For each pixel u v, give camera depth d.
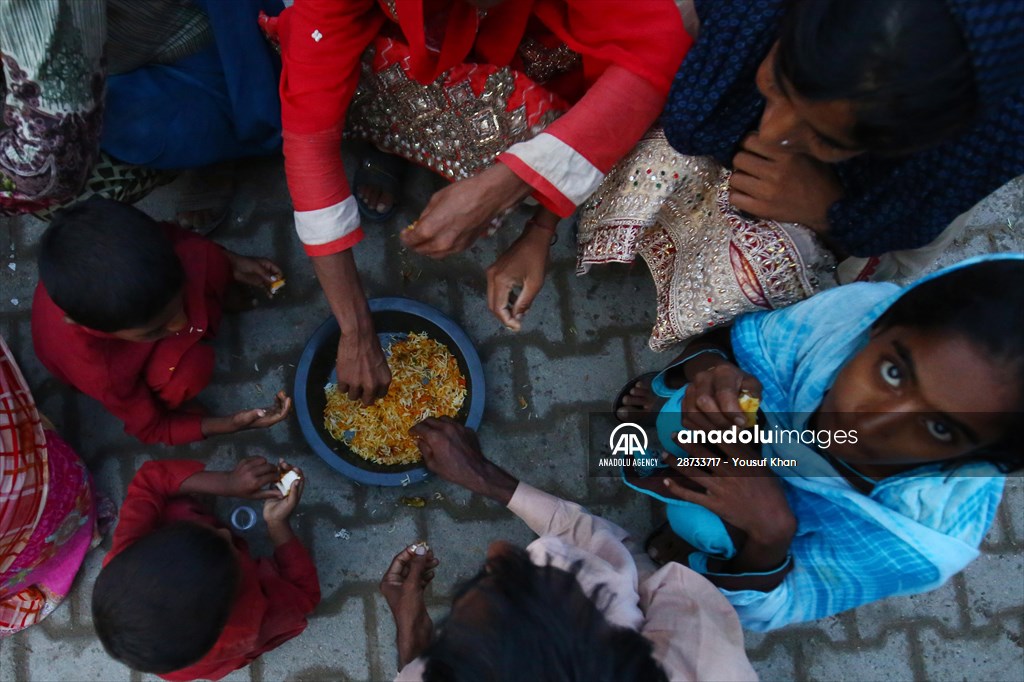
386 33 1.92
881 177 1.53
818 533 1.67
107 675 2.40
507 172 1.62
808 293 1.79
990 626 2.41
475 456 2.07
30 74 1.56
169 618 1.77
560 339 2.57
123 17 1.92
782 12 1.41
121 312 1.82
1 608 2.31
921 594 2.42
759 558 1.70
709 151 1.71
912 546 1.50
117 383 2.07
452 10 1.64
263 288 2.57
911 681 2.39
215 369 2.55
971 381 1.20
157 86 2.13
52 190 1.84
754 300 1.79
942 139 1.21
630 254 1.90
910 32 1.08
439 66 1.78
